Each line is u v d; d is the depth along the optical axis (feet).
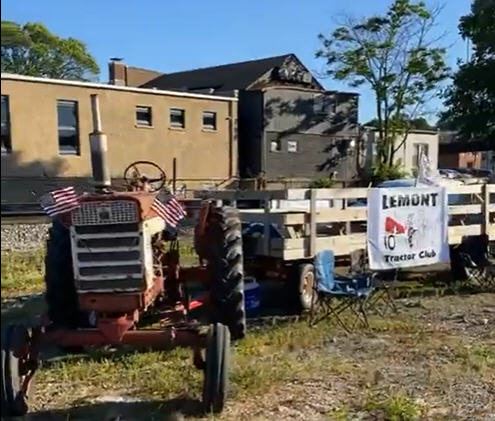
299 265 24.14
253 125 95.04
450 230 29.91
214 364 13.79
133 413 14.28
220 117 88.58
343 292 21.83
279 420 13.74
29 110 69.67
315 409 14.39
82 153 74.02
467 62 98.32
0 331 8.06
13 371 13.56
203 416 13.94
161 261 17.31
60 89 72.13
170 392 15.47
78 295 14.29
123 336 14.07
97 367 17.48
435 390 15.70
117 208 13.87
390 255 26.78
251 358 18.25
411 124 115.24
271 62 114.73
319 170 101.45
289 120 97.09
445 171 86.07
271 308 25.09
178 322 17.97
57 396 15.43
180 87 118.52
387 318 23.41
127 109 78.54
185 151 84.79
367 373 17.03
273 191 23.97
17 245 46.37
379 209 26.27
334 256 24.17
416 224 27.81
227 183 88.63
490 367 17.53
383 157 111.04
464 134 99.09
